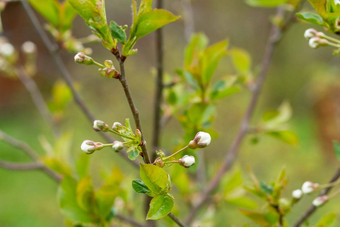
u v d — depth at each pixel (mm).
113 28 341
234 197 540
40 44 2082
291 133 545
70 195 428
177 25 1963
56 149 553
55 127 639
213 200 545
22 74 652
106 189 421
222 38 2125
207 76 470
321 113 1909
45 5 498
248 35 2141
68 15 502
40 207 1606
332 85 1916
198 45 514
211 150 1465
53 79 2205
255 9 2129
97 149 355
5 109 2186
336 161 1639
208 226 530
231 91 473
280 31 547
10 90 2211
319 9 383
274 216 419
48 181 1737
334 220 417
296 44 2182
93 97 2006
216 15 2115
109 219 428
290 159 1485
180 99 511
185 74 471
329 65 2057
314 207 413
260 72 575
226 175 590
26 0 510
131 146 347
